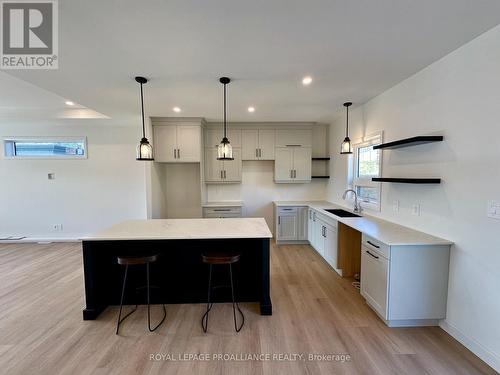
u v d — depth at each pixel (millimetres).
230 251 2379
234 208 4605
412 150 2533
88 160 4965
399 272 2102
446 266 2109
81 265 3705
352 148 3887
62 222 5020
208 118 4328
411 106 2523
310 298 2736
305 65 2242
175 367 1761
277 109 3732
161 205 4777
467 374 1693
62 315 2414
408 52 2027
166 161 4324
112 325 2254
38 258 4016
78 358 1848
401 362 1799
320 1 1414
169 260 2604
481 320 1817
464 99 1926
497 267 1704
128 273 2594
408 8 1478
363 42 1866
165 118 4246
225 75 2441
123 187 4996
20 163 4926
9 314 2436
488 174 1753
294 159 4750
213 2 1415
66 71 2322
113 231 2471
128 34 1733
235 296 2654
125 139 4945
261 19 1578
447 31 1729
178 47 1917
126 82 2600
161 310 2506
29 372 1721
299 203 4781
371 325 2236
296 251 4383
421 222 2428
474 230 1862
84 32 1701
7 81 2811
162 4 1425
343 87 2812
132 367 1763
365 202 3605
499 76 1666
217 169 4703
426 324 2217
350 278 3266
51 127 4891
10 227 4996
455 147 2016
